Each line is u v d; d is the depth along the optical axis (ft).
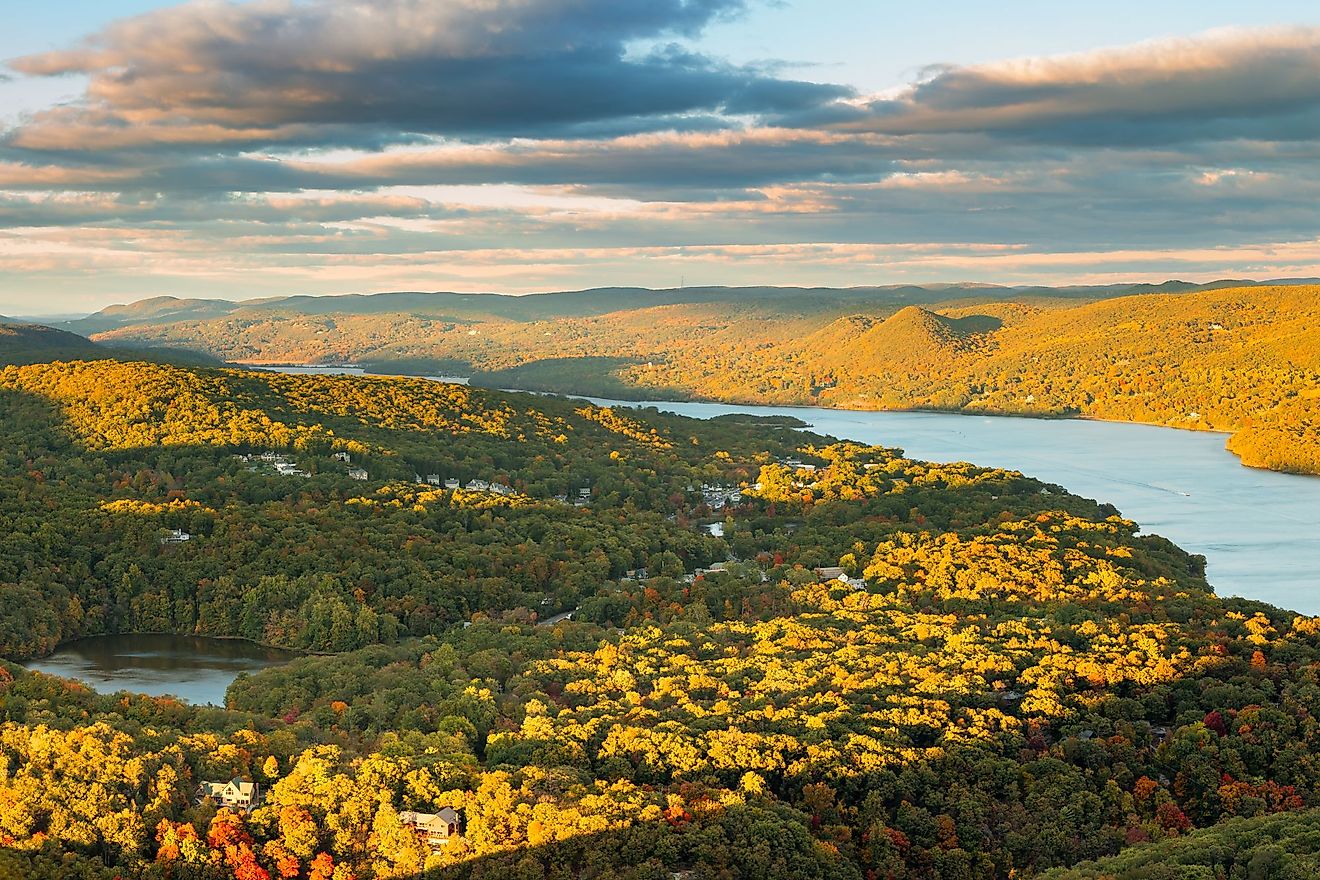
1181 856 618.03
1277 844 615.16
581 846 625.00
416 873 618.85
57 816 634.02
